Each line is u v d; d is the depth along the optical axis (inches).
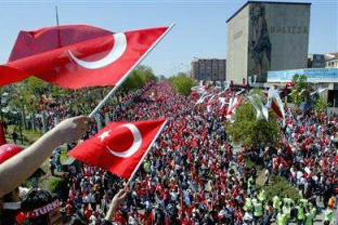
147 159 1152.8
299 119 2090.3
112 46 213.8
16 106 1852.9
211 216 758.5
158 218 729.6
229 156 1327.5
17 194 109.4
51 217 108.5
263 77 4618.6
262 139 1385.3
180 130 1766.7
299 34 4638.3
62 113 1983.3
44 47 206.8
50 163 935.7
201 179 997.8
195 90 3747.5
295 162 1220.5
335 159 1222.3
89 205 806.5
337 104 2630.4
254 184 1045.8
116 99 3105.3
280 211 886.4
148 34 223.1
